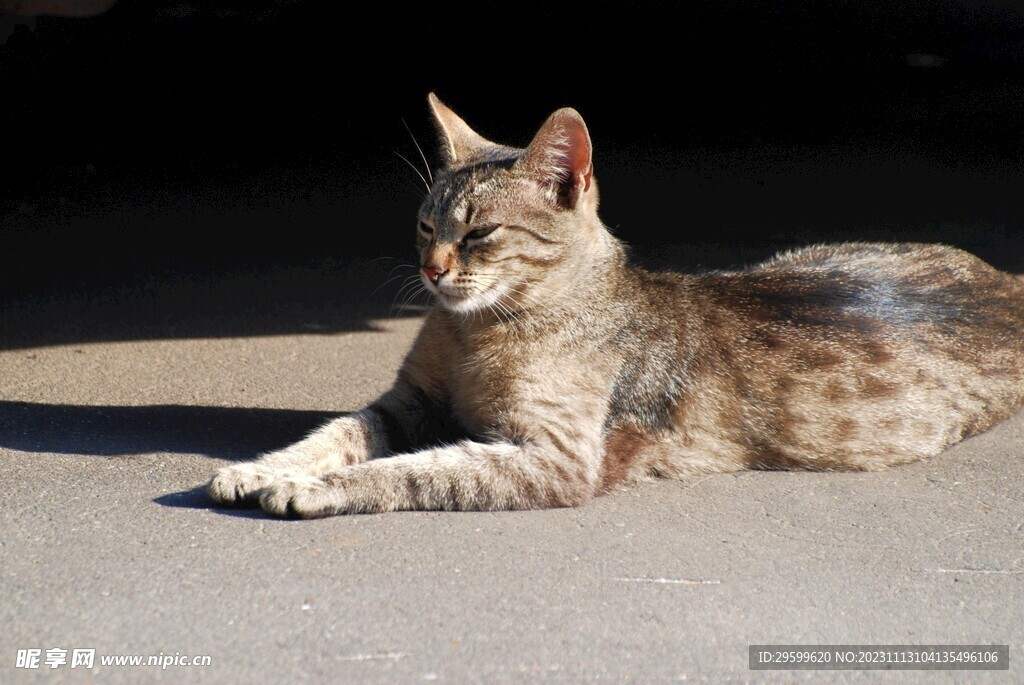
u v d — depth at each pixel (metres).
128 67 20.73
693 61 25.86
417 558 5.85
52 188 16.28
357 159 18.97
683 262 13.41
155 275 12.77
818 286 8.12
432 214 7.43
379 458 6.97
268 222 15.46
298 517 6.34
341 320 11.26
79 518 6.22
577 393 7.24
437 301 7.42
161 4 22.59
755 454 7.66
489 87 22.59
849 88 25.70
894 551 6.22
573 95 23.02
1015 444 8.19
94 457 7.30
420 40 24.08
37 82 19.00
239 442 7.78
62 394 8.73
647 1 26.73
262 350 10.17
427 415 7.85
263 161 18.66
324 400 8.91
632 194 17.36
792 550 6.19
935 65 27.83
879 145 21.58
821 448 7.60
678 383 7.54
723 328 7.73
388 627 5.10
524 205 7.29
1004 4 30.86
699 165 19.59
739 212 16.44
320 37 23.52
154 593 5.33
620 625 5.21
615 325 7.51
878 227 15.59
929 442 7.82
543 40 25.08
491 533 6.27
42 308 11.24
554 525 6.47
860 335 7.78
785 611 5.44
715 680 4.80
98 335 10.40
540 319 7.35
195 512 6.38
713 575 5.80
